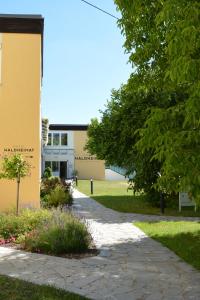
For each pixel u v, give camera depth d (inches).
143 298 253.3
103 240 446.3
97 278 293.9
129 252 384.8
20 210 535.5
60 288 266.5
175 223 581.0
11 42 616.4
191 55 216.5
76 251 374.0
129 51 406.6
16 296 245.0
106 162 878.4
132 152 751.1
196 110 205.8
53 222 401.7
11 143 608.4
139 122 708.7
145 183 749.9
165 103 622.2
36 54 618.8
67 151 2311.8
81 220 441.1
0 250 379.9
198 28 207.0
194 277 300.4
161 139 224.2
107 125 826.8
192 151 217.6
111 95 836.0
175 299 252.2
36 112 615.2
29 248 380.5
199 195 212.5
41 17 617.6
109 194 1171.3
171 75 214.1
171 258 362.0
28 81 617.0
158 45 361.4
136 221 605.3
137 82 405.4
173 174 223.1
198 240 444.8
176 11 221.0
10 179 555.8
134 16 376.8
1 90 611.8
